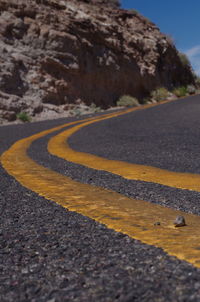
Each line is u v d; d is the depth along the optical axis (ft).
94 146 21.27
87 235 5.36
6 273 4.06
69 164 14.65
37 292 3.49
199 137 21.89
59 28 74.28
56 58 71.67
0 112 55.06
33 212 7.07
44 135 30.22
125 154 17.30
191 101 67.31
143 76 103.04
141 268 3.88
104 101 85.81
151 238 5.01
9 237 5.47
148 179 10.98
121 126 33.53
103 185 10.21
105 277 3.72
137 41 105.50
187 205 7.68
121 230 5.52
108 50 89.51
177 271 3.68
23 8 69.41
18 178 11.53
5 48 63.57
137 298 3.17
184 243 4.69
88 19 84.64
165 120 36.52
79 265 4.14
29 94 63.87
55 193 8.98
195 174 11.65
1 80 59.36
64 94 72.33
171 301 3.05
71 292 3.43
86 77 80.07
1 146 23.71
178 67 131.75
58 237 5.34
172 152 16.98
